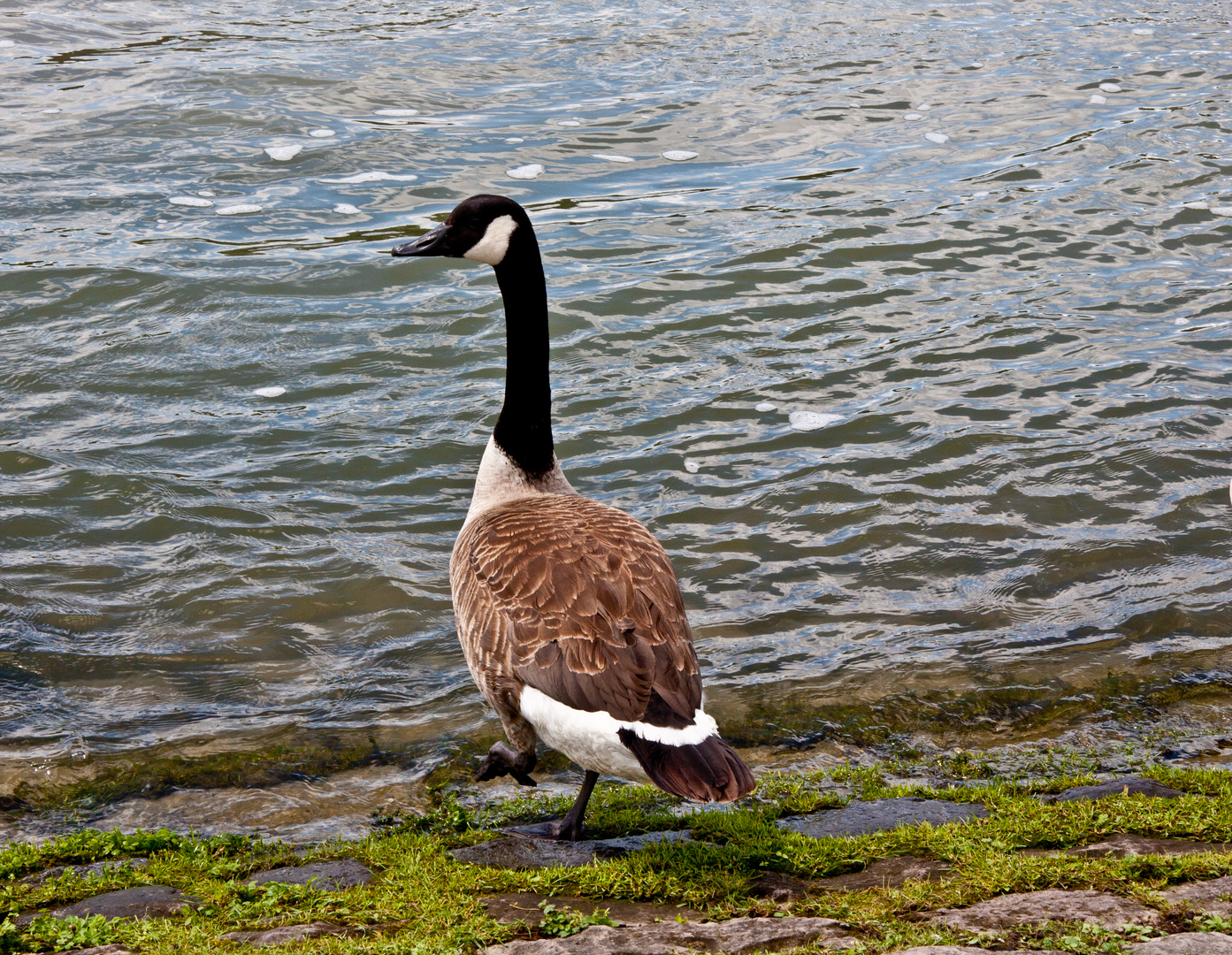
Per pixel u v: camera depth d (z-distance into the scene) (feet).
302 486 29.63
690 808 19.21
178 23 66.74
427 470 30.48
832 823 17.52
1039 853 15.21
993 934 12.14
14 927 13.84
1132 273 40.75
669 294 39.34
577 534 17.28
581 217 44.91
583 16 70.38
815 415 32.91
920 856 15.56
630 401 33.63
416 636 24.67
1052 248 42.55
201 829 18.85
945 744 21.42
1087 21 70.18
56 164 47.06
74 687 22.65
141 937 13.21
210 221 43.29
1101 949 11.56
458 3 72.90
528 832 17.95
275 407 33.06
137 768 20.43
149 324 36.70
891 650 24.27
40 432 31.27
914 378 34.65
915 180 48.08
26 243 40.73
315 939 13.06
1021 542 27.81
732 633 24.88
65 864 17.02
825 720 22.11
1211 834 15.56
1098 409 33.01
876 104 56.49
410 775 20.51
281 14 69.62
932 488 29.76
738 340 36.81
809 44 65.41
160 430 31.68
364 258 41.27
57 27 64.54
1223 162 49.24
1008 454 31.01
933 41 66.08
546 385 21.12
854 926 12.73
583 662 15.47
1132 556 27.20
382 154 49.67
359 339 36.65
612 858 16.30
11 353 34.68
